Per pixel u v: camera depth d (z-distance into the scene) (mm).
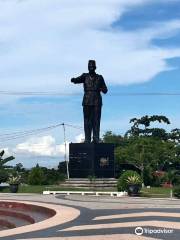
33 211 26375
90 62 46812
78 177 44906
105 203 28047
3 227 24250
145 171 66625
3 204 29203
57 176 52906
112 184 43531
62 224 18562
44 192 40688
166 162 80562
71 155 45562
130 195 36500
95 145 44469
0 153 49281
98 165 44406
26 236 15922
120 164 73500
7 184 47219
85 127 46594
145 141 75938
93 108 46344
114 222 18625
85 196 35875
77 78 47000
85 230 16828
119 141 90188
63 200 30906
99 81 46656
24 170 57625
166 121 103625
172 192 36281
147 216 20141
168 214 20781
